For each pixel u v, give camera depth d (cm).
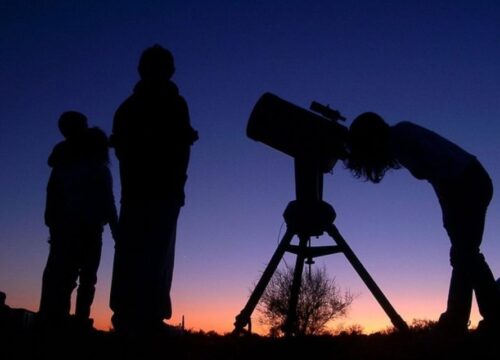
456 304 427
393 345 410
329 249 484
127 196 355
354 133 431
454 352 369
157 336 363
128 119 363
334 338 442
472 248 403
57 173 523
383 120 433
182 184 363
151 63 377
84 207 505
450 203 411
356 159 436
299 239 491
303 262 491
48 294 489
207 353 409
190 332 539
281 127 495
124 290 348
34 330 452
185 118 370
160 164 354
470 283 423
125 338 346
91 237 511
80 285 509
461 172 401
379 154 431
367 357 378
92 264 512
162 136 357
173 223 358
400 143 422
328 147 488
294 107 502
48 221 525
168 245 355
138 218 351
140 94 371
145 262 348
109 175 526
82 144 521
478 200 405
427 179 429
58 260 498
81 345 396
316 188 486
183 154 364
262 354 412
